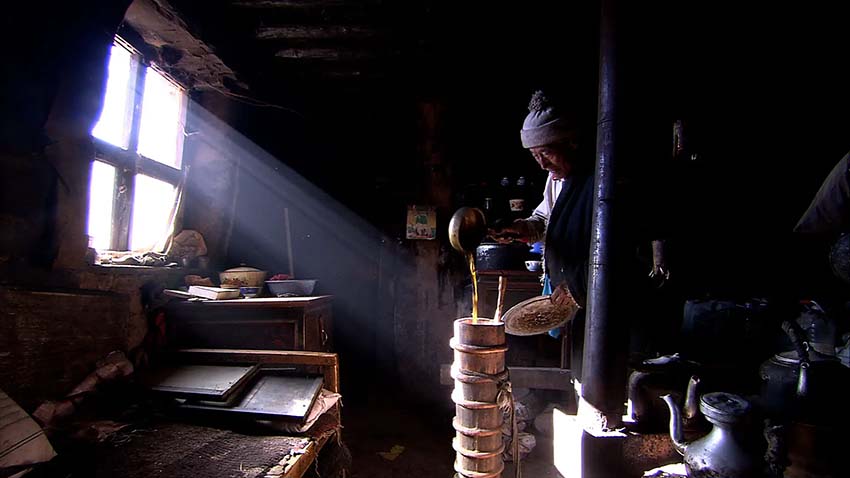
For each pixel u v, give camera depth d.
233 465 1.77
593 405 1.61
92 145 2.25
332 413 2.42
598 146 1.61
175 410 2.18
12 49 1.79
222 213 3.65
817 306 1.79
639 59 1.56
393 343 5.14
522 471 2.92
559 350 3.77
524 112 5.11
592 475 1.53
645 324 2.07
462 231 1.43
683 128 2.42
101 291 2.35
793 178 2.84
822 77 2.98
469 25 3.25
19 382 1.89
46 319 2.01
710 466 1.31
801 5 2.83
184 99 3.42
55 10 1.94
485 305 3.75
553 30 3.33
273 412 2.14
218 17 2.97
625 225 1.56
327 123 5.08
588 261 1.78
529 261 3.62
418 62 3.79
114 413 2.15
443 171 4.39
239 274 3.31
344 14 3.18
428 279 4.33
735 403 1.37
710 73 3.06
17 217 1.89
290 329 2.88
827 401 1.39
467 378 1.35
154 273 2.83
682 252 1.95
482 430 1.34
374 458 3.16
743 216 2.53
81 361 2.20
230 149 3.69
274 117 4.38
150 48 2.92
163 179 3.19
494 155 5.21
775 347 1.80
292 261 4.42
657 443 1.56
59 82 1.99
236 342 2.90
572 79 4.12
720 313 1.86
